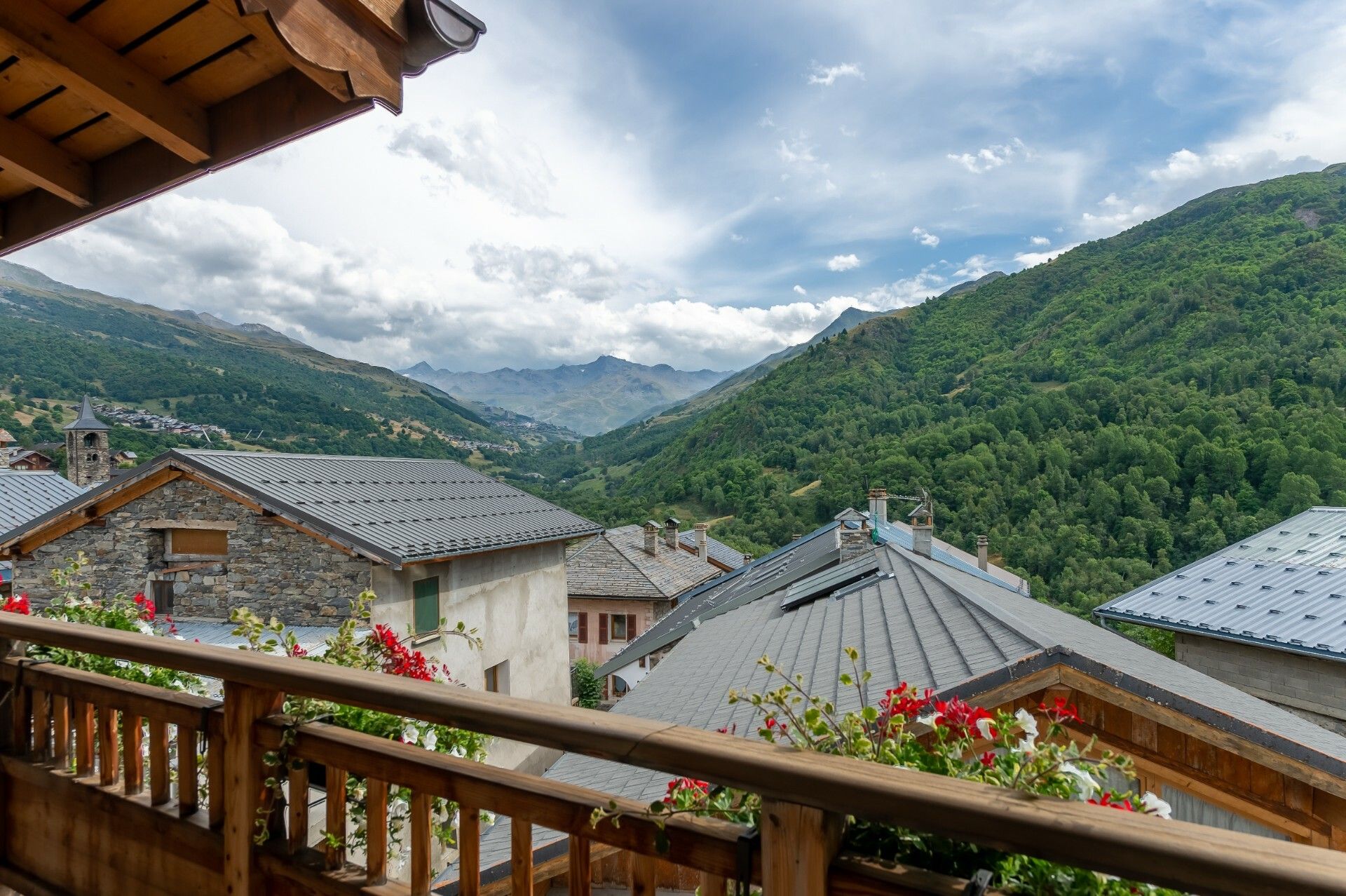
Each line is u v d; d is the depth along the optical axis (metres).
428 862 1.62
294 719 1.83
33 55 1.82
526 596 14.15
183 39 1.94
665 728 1.20
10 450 55.47
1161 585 12.87
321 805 3.14
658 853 1.26
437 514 12.84
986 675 4.09
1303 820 3.81
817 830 1.07
